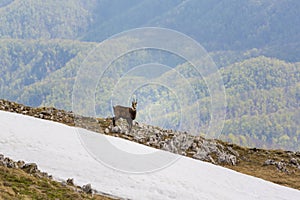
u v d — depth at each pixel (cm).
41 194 3303
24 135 4481
